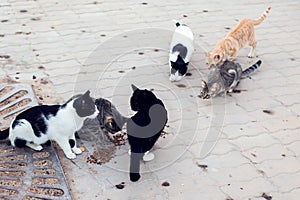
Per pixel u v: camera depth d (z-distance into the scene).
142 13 5.57
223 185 2.95
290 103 3.91
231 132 3.48
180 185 2.93
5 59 4.34
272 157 3.23
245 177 3.03
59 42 4.73
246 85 4.15
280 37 5.13
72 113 2.98
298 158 3.23
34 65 4.27
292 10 5.94
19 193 2.77
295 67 4.50
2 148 3.13
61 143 3.06
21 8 5.54
